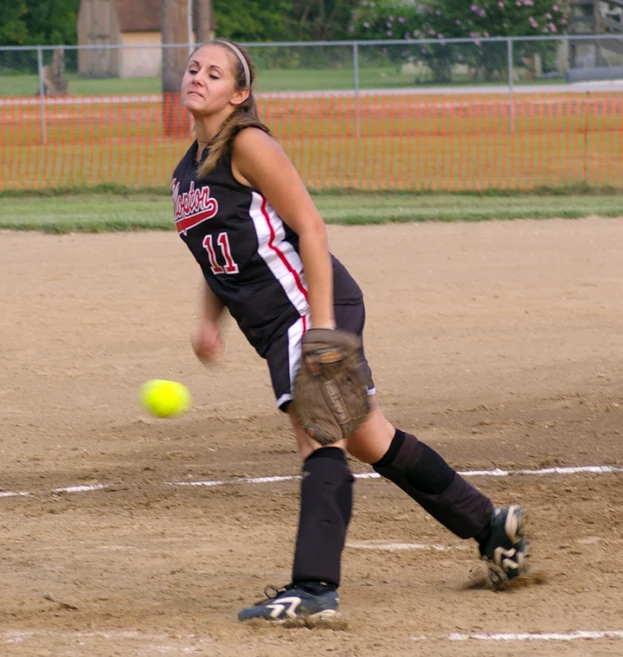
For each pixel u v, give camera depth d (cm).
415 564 1702
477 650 1315
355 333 1434
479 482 2117
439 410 2606
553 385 2794
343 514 1398
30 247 4909
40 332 3412
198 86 1404
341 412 1376
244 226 1391
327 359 1348
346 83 10869
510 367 2967
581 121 9819
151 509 2005
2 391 2834
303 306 1405
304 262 1380
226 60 1408
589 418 2528
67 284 4084
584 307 3647
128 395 2789
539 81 11019
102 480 2183
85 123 9875
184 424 2555
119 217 5669
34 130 9575
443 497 1505
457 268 4316
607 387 2759
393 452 1488
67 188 7075
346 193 6900
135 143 9031
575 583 1585
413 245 4844
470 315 3559
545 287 3956
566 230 5247
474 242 4919
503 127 9631
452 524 1524
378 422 1482
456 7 15438
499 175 7475
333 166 7844
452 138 9112
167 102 8894
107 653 1307
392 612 1466
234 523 1920
